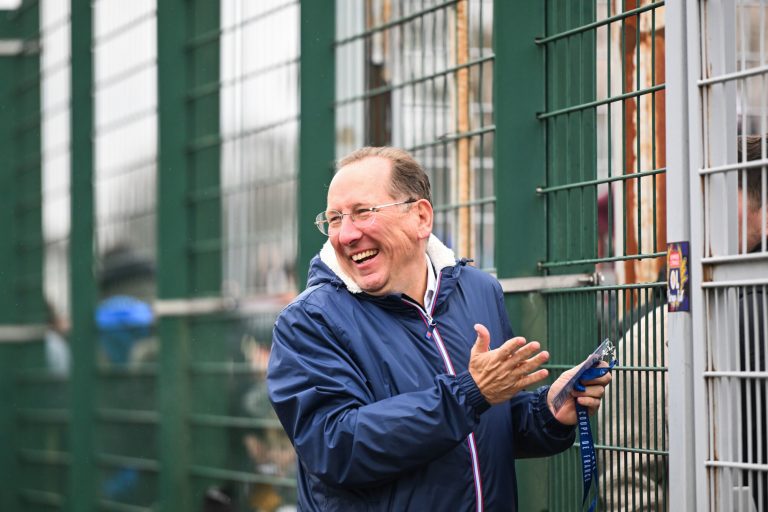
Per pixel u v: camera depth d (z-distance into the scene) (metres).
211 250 8.97
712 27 4.93
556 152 6.09
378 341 4.89
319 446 4.74
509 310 6.05
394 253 4.92
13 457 12.38
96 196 10.56
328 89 7.50
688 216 4.98
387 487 4.80
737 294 4.84
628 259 5.60
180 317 9.14
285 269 8.30
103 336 10.38
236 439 8.71
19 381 12.38
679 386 4.97
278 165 8.33
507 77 6.11
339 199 4.92
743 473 4.85
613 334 5.75
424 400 4.64
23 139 12.40
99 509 10.38
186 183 9.18
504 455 5.00
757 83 5.37
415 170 5.02
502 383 4.59
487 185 6.55
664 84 5.39
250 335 8.60
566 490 5.97
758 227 4.91
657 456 5.49
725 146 4.91
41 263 12.11
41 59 12.03
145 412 9.84
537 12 6.17
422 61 6.83
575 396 5.02
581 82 5.97
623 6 5.90
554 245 6.09
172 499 9.12
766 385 4.72
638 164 5.58
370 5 7.28
